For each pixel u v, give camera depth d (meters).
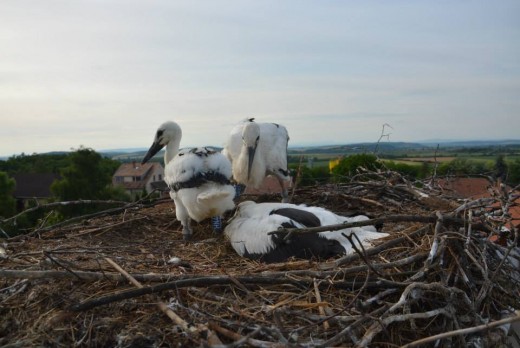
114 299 3.75
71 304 3.82
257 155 7.23
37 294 4.17
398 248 4.84
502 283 4.78
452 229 4.96
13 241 6.11
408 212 6.71
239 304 3.93
